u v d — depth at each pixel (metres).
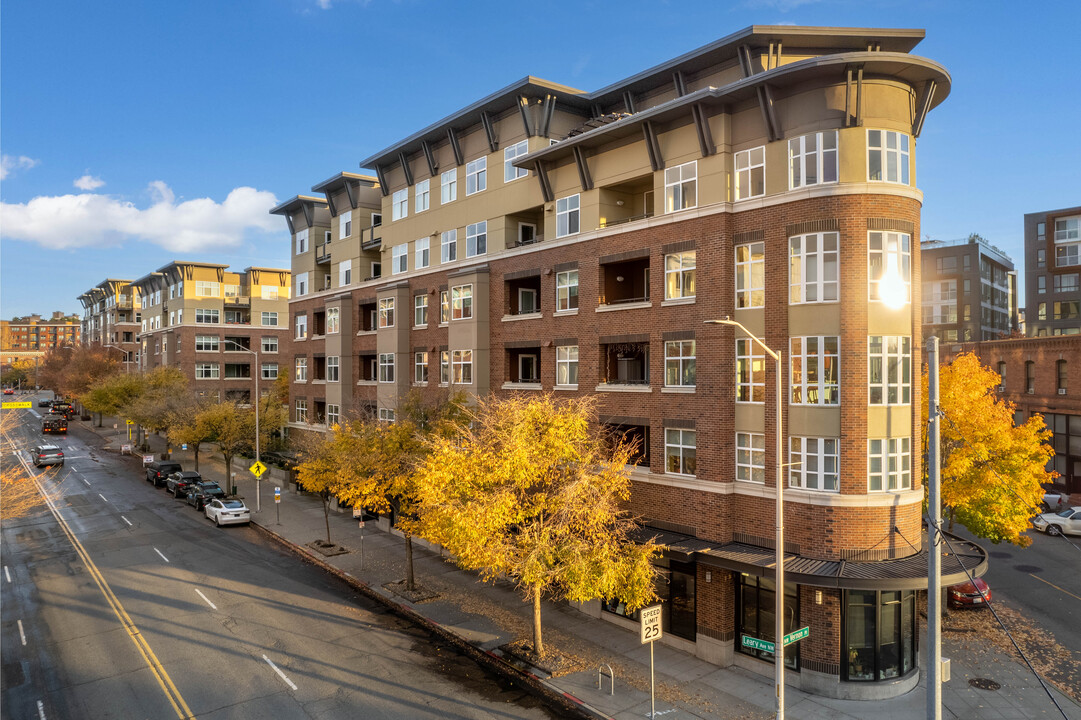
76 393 92.69
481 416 28.69
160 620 24.17
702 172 24.06
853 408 20.58
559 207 30.00
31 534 36.75
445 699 18.86
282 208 53.78
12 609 25.12
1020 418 53.81
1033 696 19.52
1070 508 39.81
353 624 24.47
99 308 126.62
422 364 38.66
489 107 33.03
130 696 18.48
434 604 26.45
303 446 42.97
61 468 58.00
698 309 23.92
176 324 87.38
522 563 19.98
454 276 34.97
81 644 21.97
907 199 21.14
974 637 23.84
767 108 22.03
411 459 28.66
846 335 20.67
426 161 38.69
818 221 21.09
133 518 40.81
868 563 20.20
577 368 28.73
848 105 20.84
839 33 23.72
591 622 25.14
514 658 21.61
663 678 20.58
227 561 32.06
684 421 24.31
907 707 18.86
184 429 50.25
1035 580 30.30
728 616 21.88
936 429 14.67
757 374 22.62
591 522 20.16
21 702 18.11
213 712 17.69
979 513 25.69
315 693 18.91
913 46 24.28
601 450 25.28
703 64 27.27
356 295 45.41
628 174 26.83
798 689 20.11
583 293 28.44
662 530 24.81
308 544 35.03
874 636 19.80
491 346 33.50
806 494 21.00
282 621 24.47
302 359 52.56
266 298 89.69
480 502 20.59
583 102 32.38
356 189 45.84
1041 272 81.44
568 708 18.55
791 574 19.36
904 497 20.81
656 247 25.52
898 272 21.09
